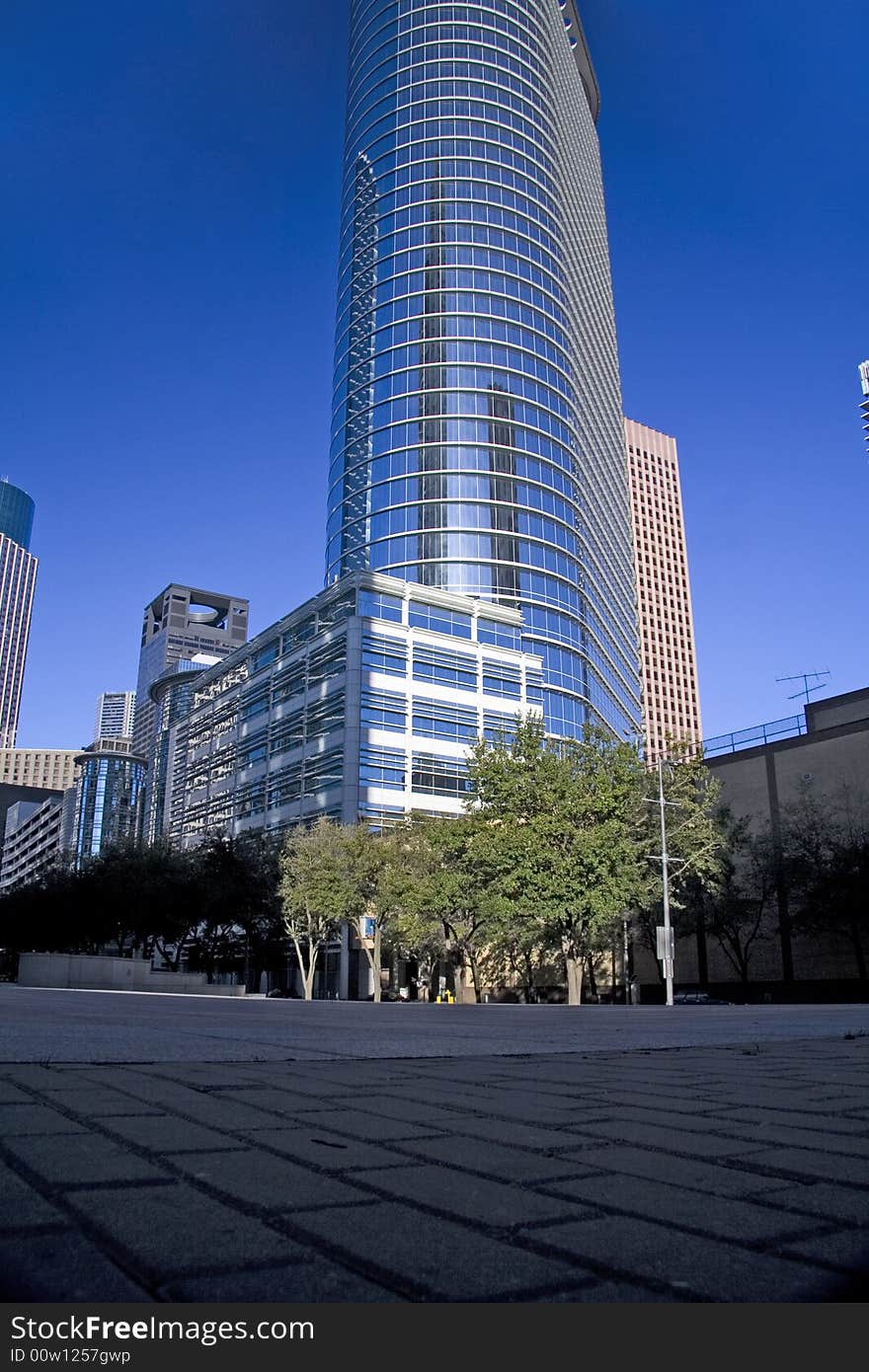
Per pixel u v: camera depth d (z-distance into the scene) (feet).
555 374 320.91
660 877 165.17
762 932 202.18
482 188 330.54
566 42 437.58
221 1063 25.17
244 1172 11.60
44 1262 8.03
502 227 327.47
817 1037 42.29
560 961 218.59
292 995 227.20
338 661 228.02
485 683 248.11
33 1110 15.80
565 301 342.03
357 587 232.73
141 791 552.82
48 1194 10.25
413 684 232.12
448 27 357.20
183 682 567.18
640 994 233.55
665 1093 20.68
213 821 280.72
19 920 264.93
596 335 420.36
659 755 176.24
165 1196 10.30
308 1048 30.68
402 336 311.27
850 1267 8.38
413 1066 26.00
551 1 409.49
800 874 178.81
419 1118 16.20
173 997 104.12
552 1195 10.84
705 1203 10.55
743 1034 44.47
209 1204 10.05
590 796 138.72
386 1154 12.97
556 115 378.73
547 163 354.33
